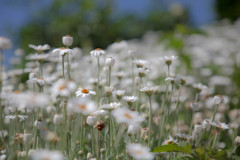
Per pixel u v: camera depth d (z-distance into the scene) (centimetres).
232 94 235
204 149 137
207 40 399
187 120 183
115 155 144
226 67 303
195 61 297
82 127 144
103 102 159
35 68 176
